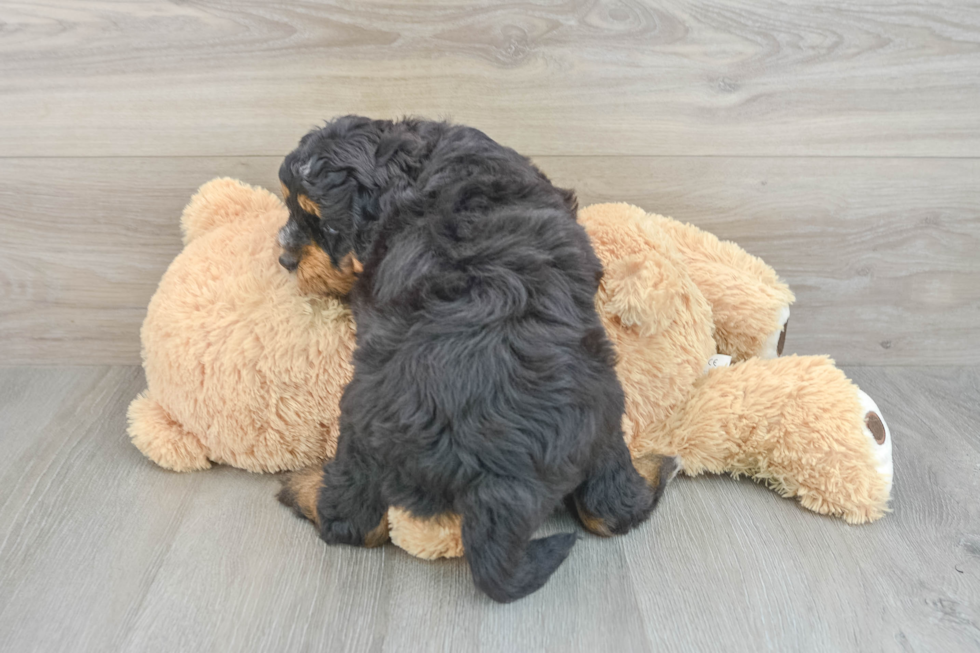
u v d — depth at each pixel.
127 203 1.68
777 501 1.33
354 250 1.16
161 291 1.40
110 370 1.82
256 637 1.02
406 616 1.06
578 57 1.58
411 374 0.98
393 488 1.05
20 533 1.22
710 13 1.55
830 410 1.28
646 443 1.37
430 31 1.54
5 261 1.72
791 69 1.60
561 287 1.04
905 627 1.05
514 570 1.00
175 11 1.52
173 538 1.22
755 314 1.48
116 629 1.03
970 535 1.25
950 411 1.67
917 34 1.58
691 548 1.20
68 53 1.54
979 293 1.82
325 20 1.53
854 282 1.80
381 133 1.18
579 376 1.00
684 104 1.62
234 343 1.27
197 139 1.63
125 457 1.45
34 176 1.64
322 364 1.27
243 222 1.48
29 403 1.65
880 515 1.28
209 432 1.34
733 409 1.33
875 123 1.65
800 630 1.04
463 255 1.03
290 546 1.20
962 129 1.66
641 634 1.03
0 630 1.03
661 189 1.70
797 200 1.72
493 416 0.96
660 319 1.27
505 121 1.63
